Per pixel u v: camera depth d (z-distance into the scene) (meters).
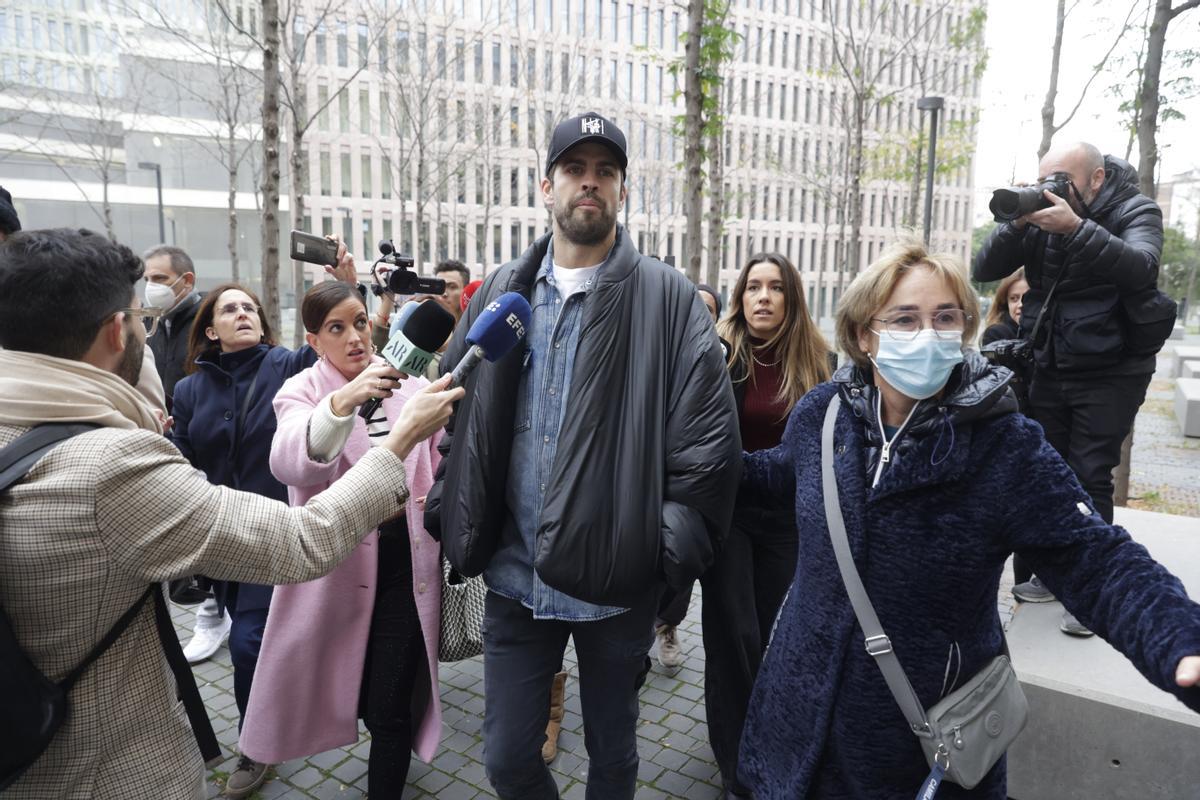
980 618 1.58
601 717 2.21
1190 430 11.12
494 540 2.15
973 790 1.58
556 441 2.08
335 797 2.92
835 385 1.82
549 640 2.20
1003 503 1.47
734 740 2.71
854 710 1.59
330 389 2.73
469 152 24.81
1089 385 2.91
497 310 1.83
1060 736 2.56
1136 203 2.79
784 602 1.88
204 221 37.03
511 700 2.16
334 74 33.50
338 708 2.65
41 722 1.24
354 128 35.44
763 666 1.86
